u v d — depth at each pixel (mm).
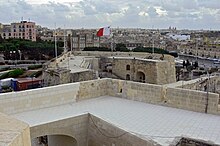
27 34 185750
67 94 13289
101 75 43938
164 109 12602
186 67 89500
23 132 6336
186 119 11203
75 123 11375
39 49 118938
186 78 56344
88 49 81875
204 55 191250
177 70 68625
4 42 129875
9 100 11289
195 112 12156
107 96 14844
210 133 9703
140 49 93062
